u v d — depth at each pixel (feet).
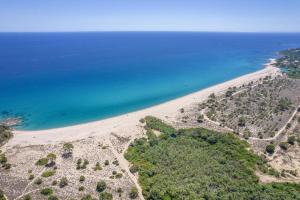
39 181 245.45
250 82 619.26
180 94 554.05
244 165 267.59
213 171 255.29
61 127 388.98
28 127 386.73
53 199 221.25
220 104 464.24
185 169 257.96
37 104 471.62
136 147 311.68
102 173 262.06
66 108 460.55
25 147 319.47
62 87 575.79
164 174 253.03
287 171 269.44
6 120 406.00
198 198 210.59
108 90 566.77
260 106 451.53
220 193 220.02
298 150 308.40
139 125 383.24
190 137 335.06
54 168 270.87
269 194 221.46
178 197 213.87
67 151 305.53
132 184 244.42
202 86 617.21
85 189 237.25
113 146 319.68
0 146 322.96
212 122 391.45
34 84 590.55
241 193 221.05
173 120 402.52
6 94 517.96
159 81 654.12
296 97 499.10
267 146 306.76
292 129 365.20
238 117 407.03
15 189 237.66
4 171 265.34
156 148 305.53
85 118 424.46
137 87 596.70
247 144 318.45
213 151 297.74
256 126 375.45
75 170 267.80
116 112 451.12
